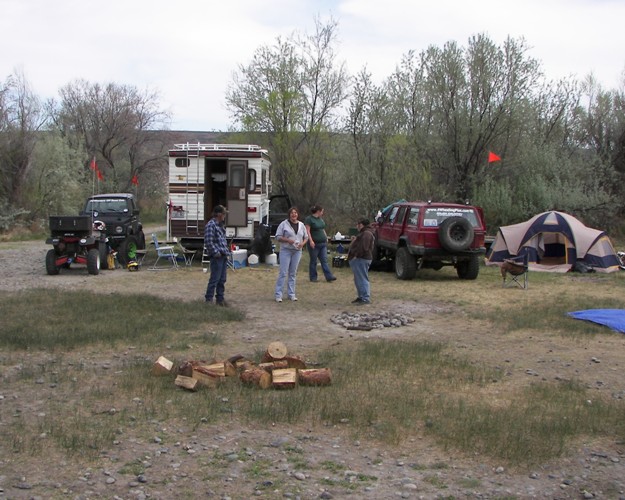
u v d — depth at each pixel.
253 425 5.75
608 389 7.02
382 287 14.22
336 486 4.60
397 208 16.53
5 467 4.80
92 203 18.44
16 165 30.70
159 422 5.78
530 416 5.98
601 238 17.44
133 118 44.97
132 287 13.66
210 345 8.65
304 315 10.92
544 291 13.90
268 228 18.22
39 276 15.40
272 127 27.92
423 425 5.79
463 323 10.48
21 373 7.12
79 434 5.43
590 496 4.52
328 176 27.28
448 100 25.47
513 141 25.83
